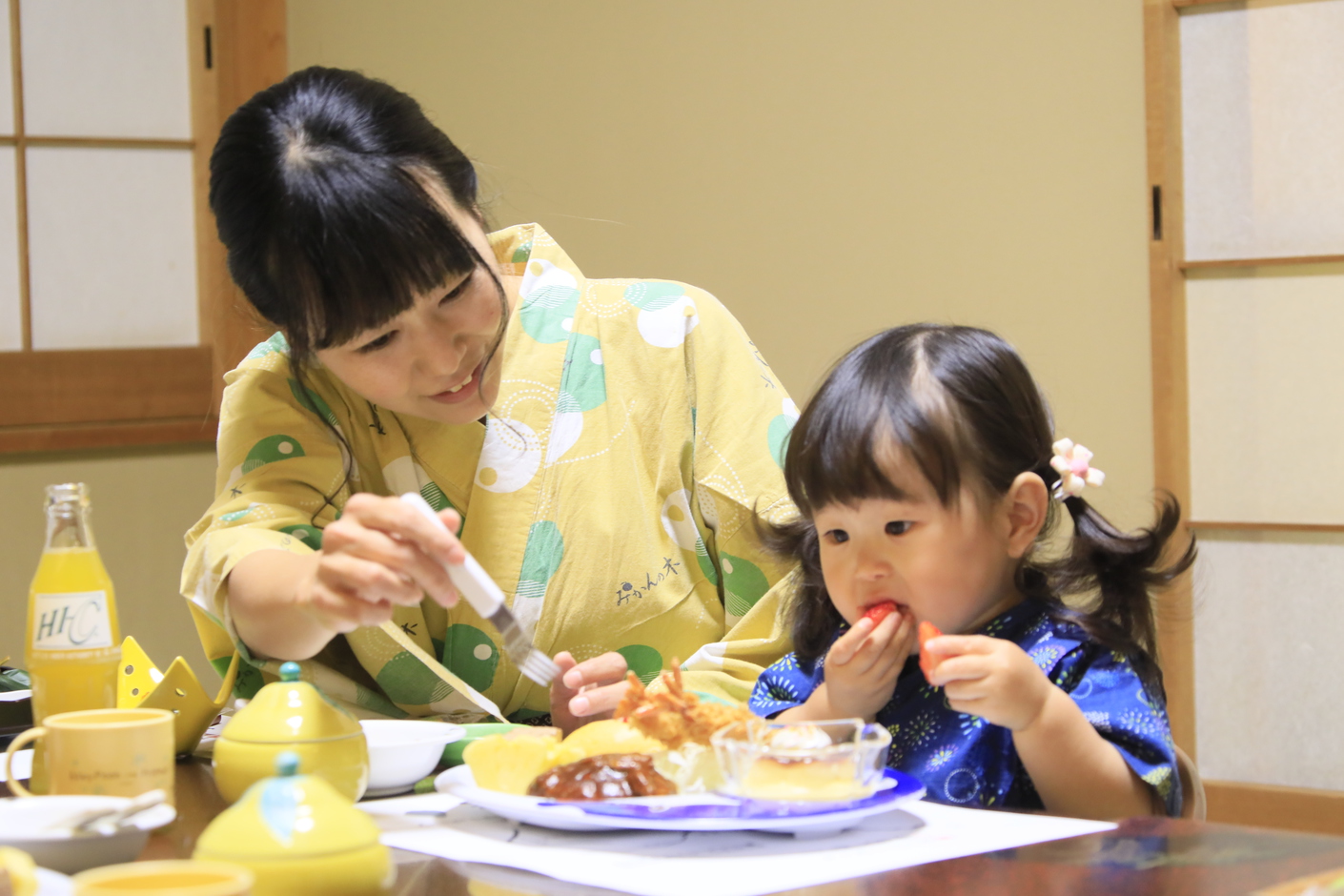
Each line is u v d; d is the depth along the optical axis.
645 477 1.28
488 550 1.22
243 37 3.65
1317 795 2.65
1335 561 2.67
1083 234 2.83
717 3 3.27
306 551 1.09
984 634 1.03
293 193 0.99
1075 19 2.82
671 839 0.76
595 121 3.46
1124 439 2.80
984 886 0.65
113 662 0.97
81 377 3.44
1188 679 2.78
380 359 1.05
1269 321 2.70
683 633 1.27
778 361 3.22
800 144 3.17
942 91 2.98
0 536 3.34
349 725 0.85
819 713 1.02
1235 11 2.68
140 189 3.57
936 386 1.01
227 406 1.22
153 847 0.77
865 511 1.00
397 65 3.72
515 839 0.78
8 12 3.37
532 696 1.23
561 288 1.35
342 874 0.61
